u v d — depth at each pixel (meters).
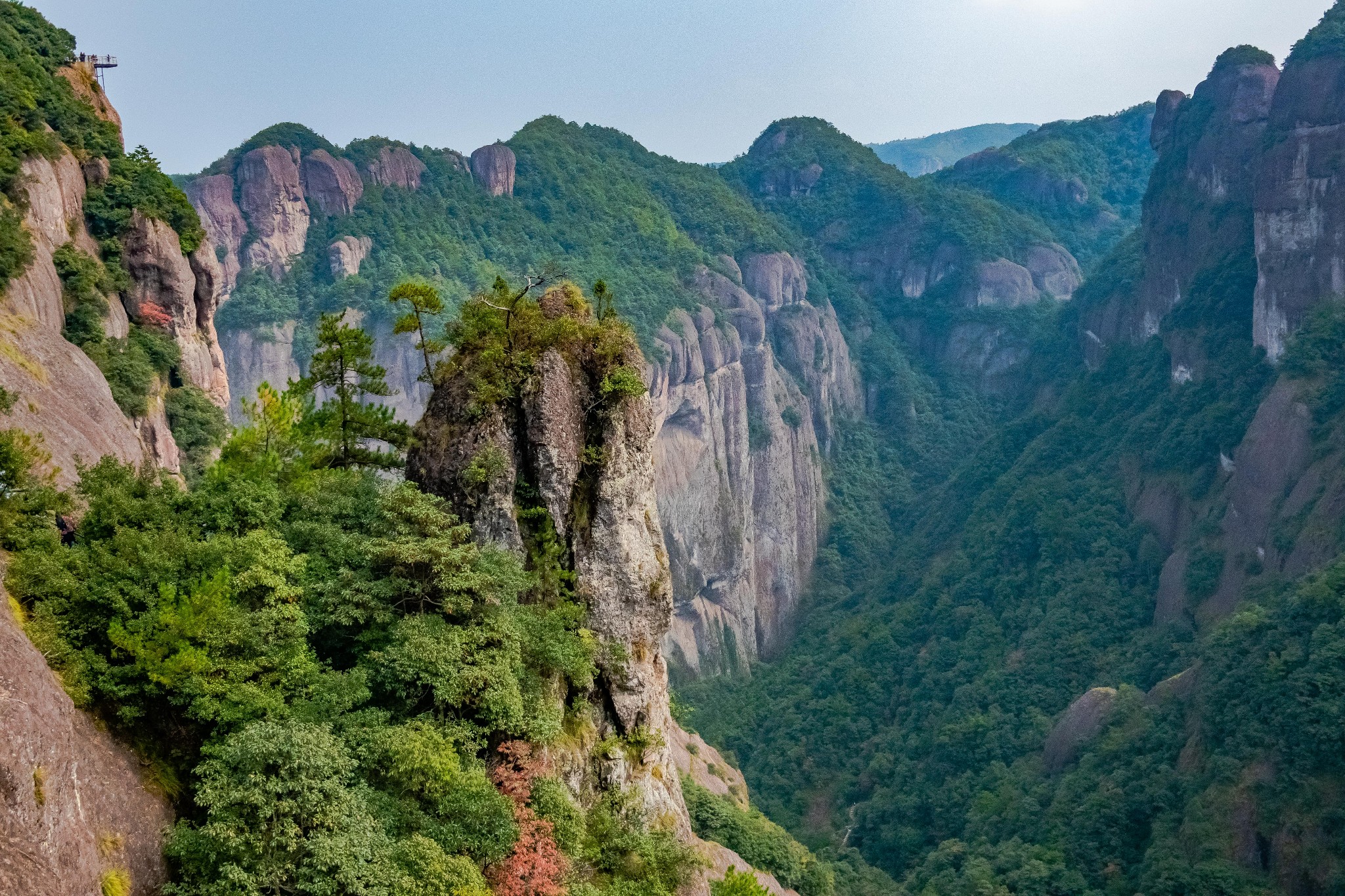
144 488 27.14
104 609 22.53
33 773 17.67
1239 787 72.25
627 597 33.78
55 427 34.41
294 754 21.55
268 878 20.62
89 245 59.56
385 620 27.92
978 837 88.06
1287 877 67.12
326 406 37.16
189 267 66.12
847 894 85.31
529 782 28.02
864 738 120.62
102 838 19.55
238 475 29.61
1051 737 95.88
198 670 22.30
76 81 68.38
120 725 21.92
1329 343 112.88
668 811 34.12
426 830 24.75
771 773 118.19
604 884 29.33
